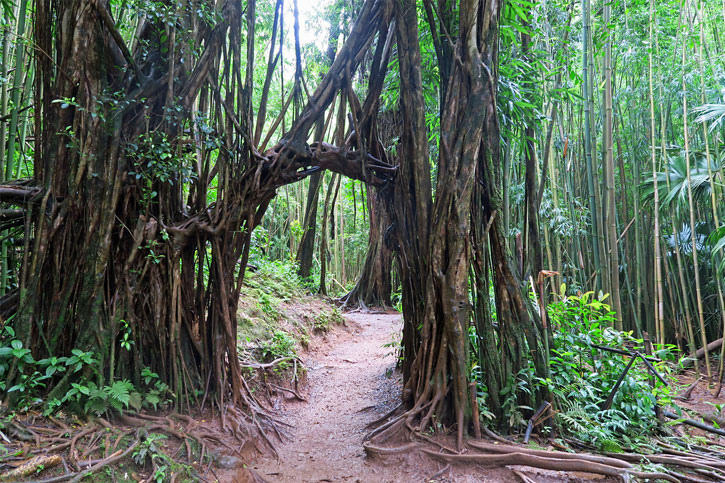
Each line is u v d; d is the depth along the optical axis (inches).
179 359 155.9
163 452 124.6
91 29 139.6
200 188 166.7
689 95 305.0
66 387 131.6
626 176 373.1
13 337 134.0
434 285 156.4
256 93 378.0
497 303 162.2
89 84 139.6
